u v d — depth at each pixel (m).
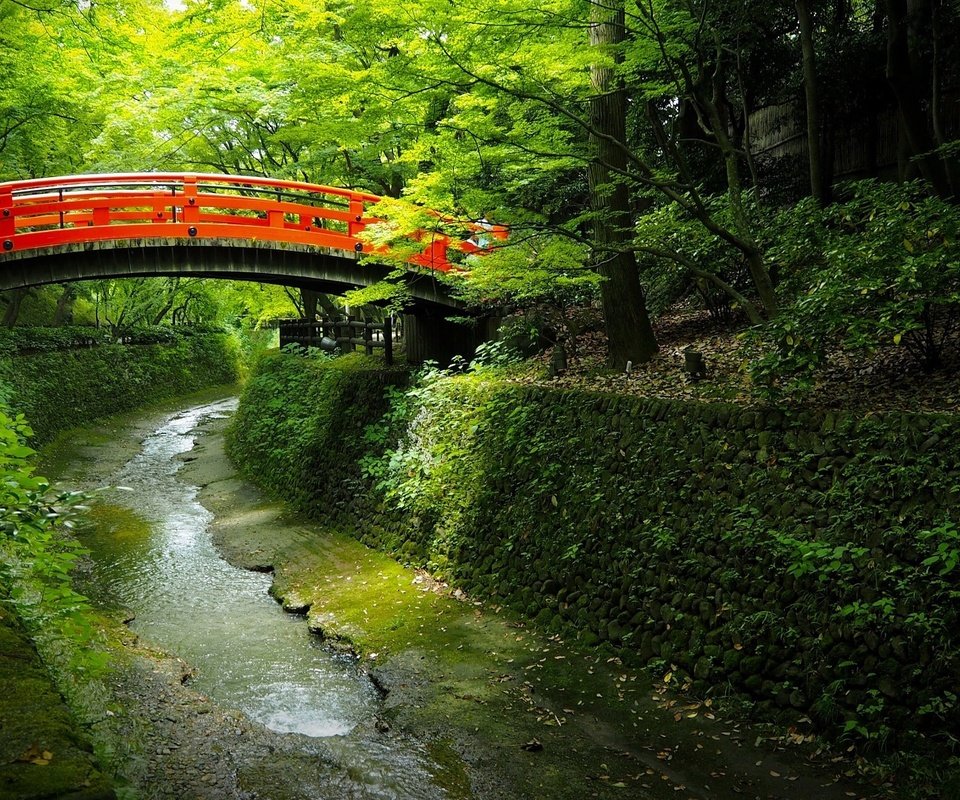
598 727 6.22
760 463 6.91
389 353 15.83
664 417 8.08
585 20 8.05
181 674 7.55
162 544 12.57
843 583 5.77
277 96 12.80
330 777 5.68
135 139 15.00
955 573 5.22
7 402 16.95
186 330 33.66
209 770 5.62
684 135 13.58
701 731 5.96
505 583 8.96
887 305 6.46
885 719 5.23
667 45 7.98
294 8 11.99
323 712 7.02
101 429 22.53
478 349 13.12
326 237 12.98
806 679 5.76
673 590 7.09
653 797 5.27
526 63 7.68
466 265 12.35
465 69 7.46
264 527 13.36
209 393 32.25
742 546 6.60
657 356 10.30
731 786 5.28
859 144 12.17
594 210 10.23
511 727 6.33
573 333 11.95
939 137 8.94
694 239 10.35
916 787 4.84
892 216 7.04
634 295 10.27
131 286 26.58
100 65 14.07
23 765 2.37
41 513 4.60
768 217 10.01
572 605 8.02
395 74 7.88
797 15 10.65
